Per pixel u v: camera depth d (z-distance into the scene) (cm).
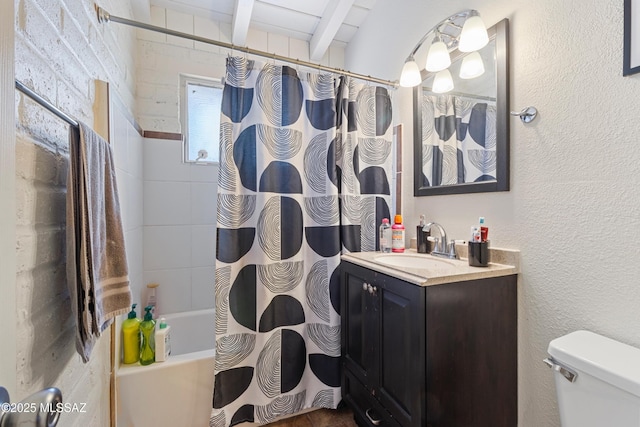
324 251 166
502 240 128
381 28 205
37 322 69
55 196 79
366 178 179
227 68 153
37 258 70
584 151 101
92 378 105
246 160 156
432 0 164
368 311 135
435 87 161
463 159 145
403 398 112
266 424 156
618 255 93
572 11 104
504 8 127
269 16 217
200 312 211
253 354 154
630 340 90
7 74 39
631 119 90
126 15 170
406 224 182
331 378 163
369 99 180
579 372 83
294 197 162
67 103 89
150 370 140
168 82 208
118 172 138
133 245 170
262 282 154
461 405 110
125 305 97
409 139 180
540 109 114
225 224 148
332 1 202
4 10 39
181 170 212
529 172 117
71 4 92
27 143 66
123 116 149
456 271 114
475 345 113
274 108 159
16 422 36
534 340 116
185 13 212
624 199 92
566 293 106
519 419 120
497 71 128
